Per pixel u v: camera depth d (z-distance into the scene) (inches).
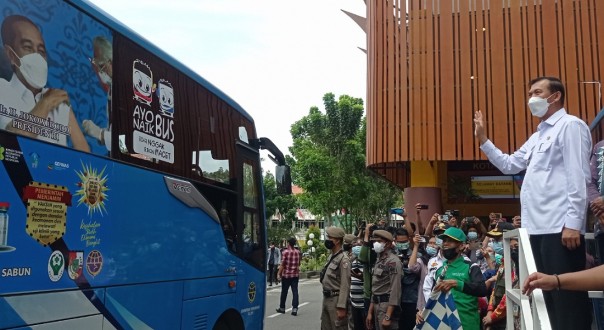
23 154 128.6
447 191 1067.9
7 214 122.9
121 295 161.2
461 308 221.6
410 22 885.8
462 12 868.6
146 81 182.2
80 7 153.6
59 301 136.4
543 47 837.2
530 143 149.2
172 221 191.5
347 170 1416.1
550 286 94.1
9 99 126.2
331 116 1457.9
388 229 325.7
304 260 1369.3
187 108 208.5
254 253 263.3
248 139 268.1
